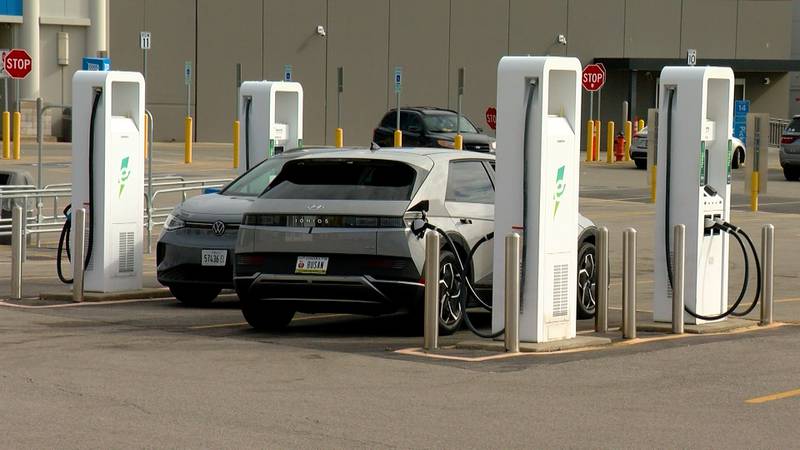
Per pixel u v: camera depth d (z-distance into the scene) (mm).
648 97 71125
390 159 16062
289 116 23312
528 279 14828
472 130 49906
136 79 18891
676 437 10836
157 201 34094
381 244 15484
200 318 17438
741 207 37406
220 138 57062
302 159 16219
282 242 15758
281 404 11812
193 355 14289
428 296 14828
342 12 60000
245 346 15000
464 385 12805
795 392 12781
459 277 16203
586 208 36062
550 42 66938
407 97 62375
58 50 52438
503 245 14914
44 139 52250
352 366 13750
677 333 16391
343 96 60469
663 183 16625
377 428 10953
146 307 18406
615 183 44781
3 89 51188
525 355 14492
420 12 62406
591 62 68625
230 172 41531
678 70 16422
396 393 12391
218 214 18266
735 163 53375
